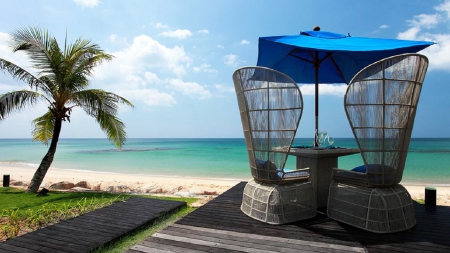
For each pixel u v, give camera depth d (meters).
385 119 2.66
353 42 3.35
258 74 3.11
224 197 4.19
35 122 6.81
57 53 5.72
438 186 9.58
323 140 3.96
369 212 2.71
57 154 29.64
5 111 5.47
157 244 2.44
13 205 4.48
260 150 3.15
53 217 3.66
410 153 27.64
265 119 3.09
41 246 2.54
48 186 7.35
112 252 2.56
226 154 29.06
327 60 4.96
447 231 2.72
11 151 38.22
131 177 12.39
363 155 2.73
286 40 3.35
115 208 3.89
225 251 2.30
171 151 34.50
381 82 2.64
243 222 3.01
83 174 13.78
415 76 2.65
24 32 5.54
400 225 2.71
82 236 2.79
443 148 36.88
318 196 3.53
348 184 2.99
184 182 10.10
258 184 3.26
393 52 3.39
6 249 2.47
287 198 3.00
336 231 2.72
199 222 3.01
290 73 5.30
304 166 3.70
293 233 2.68
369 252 2.27
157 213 3.64
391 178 2.73
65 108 6.19
